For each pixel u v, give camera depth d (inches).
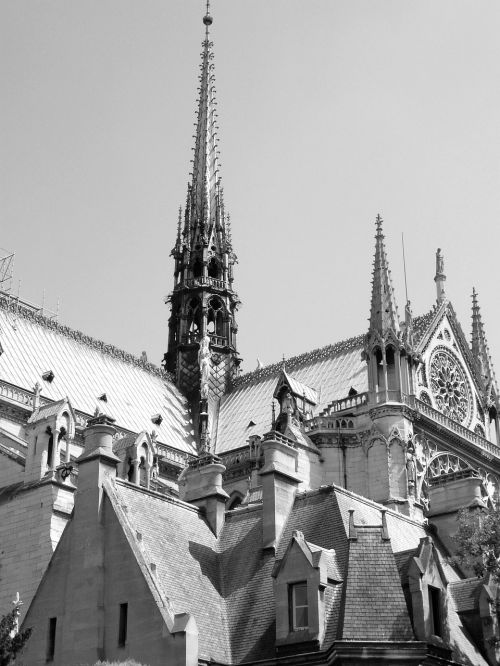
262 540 1860.2
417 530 2196.1
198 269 5024.6
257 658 1632.6
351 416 3737.7
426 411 3786.9
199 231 5088.6
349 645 1520.7
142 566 1654.8
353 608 1572.3
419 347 3932.1
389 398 3695.9
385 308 3836.1
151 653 1577.3
